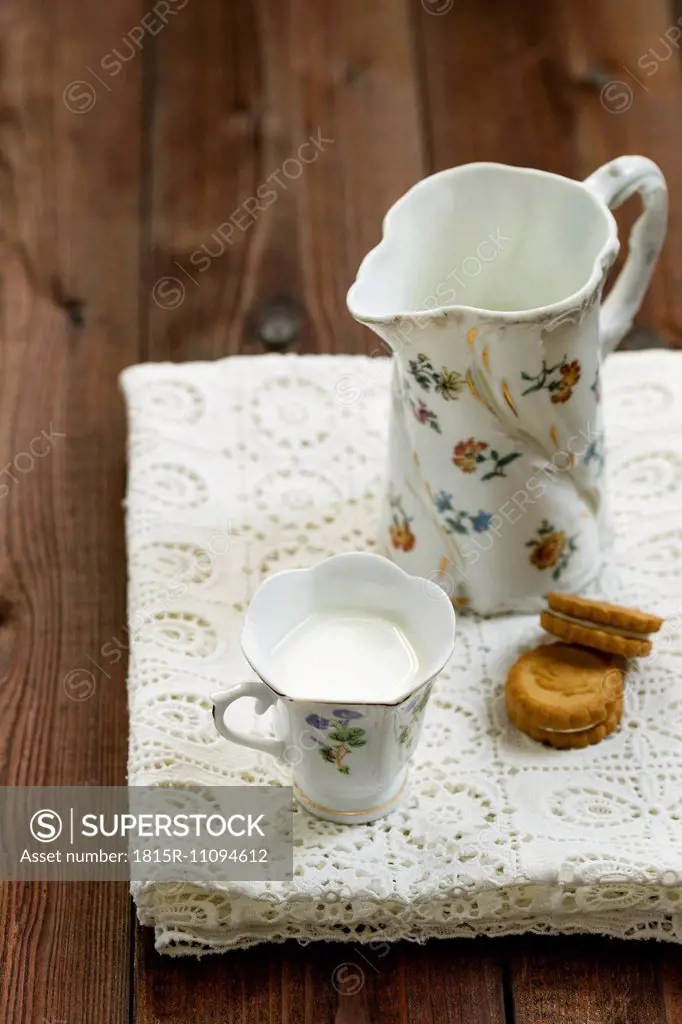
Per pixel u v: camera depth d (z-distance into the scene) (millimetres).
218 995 1010
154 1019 1005
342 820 1023
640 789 1029
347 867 1008
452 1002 1005
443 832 1017
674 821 1017
